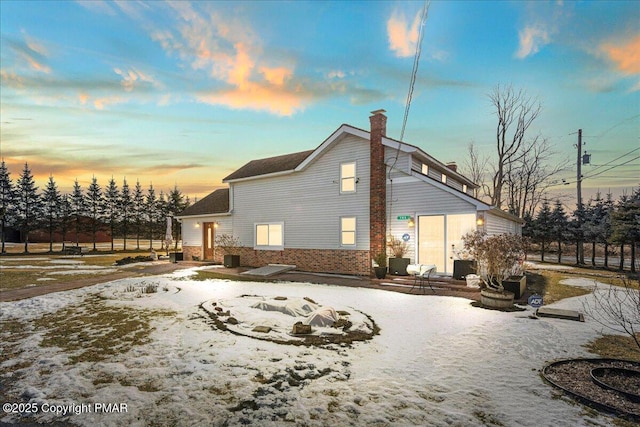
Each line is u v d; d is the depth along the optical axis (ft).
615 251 91.30
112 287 37.27
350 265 48.39
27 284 39.78
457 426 10.30
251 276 46.62
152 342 18.37
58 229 125.80
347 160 49.52
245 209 61.77
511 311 26.22
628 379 13.94
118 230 138.51
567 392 12.50
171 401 11.83
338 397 12.20
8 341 18.67
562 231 78.18
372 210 45.98
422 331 20.81
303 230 53.72
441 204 41.37
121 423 10.39
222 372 14.39
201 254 69.82
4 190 112.57
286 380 13.65
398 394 12.44
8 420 10.61
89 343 18.26
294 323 22.25
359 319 23.34
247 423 10.42
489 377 14.05
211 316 23.93
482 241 31.78
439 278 38.73
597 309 26.84
